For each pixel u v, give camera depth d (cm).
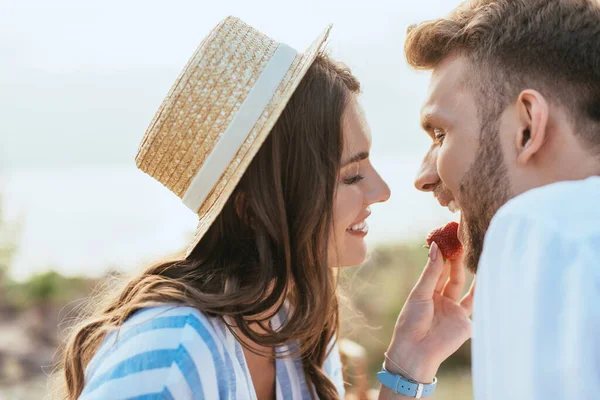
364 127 197
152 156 195
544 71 155
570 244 113
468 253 173
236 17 194
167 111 188
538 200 124
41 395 571
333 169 189
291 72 186
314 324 190
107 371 158
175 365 158
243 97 182
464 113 169
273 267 185
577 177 150
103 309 189
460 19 176
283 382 203
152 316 167
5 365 637
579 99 151
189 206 192
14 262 901
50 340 710
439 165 174
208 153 183
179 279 182
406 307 217
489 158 164
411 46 183
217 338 169
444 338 214
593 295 108
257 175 186
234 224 190
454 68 174
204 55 186
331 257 198
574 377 104
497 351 116
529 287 113
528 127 155
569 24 155
